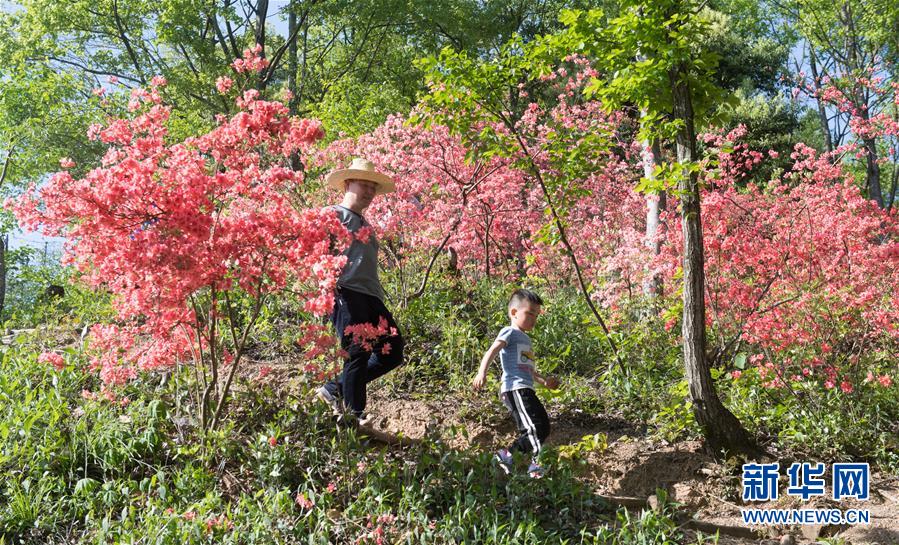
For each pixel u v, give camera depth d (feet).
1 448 13.44
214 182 12.25
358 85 66.69
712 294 21.58
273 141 13.34
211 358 13.98
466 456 14.42
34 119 59.06
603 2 68.44
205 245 12.21
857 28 66.39
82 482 12.60
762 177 63.46
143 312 13.21
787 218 24.40
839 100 37.42
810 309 20.24
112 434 14.03
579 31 18.83
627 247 27.53
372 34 85.20
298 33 82.02
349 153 27.09
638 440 17.60
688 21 18.35
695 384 17.53
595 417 18.97
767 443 18.31
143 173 11.85
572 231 32.42
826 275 22.07
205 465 13.55
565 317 25.09
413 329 22.50
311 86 82.07
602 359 23.17
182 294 12.71
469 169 28.84
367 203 16.26
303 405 15.43
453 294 25.25
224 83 15.08
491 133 21.58
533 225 32.07
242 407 15.85
